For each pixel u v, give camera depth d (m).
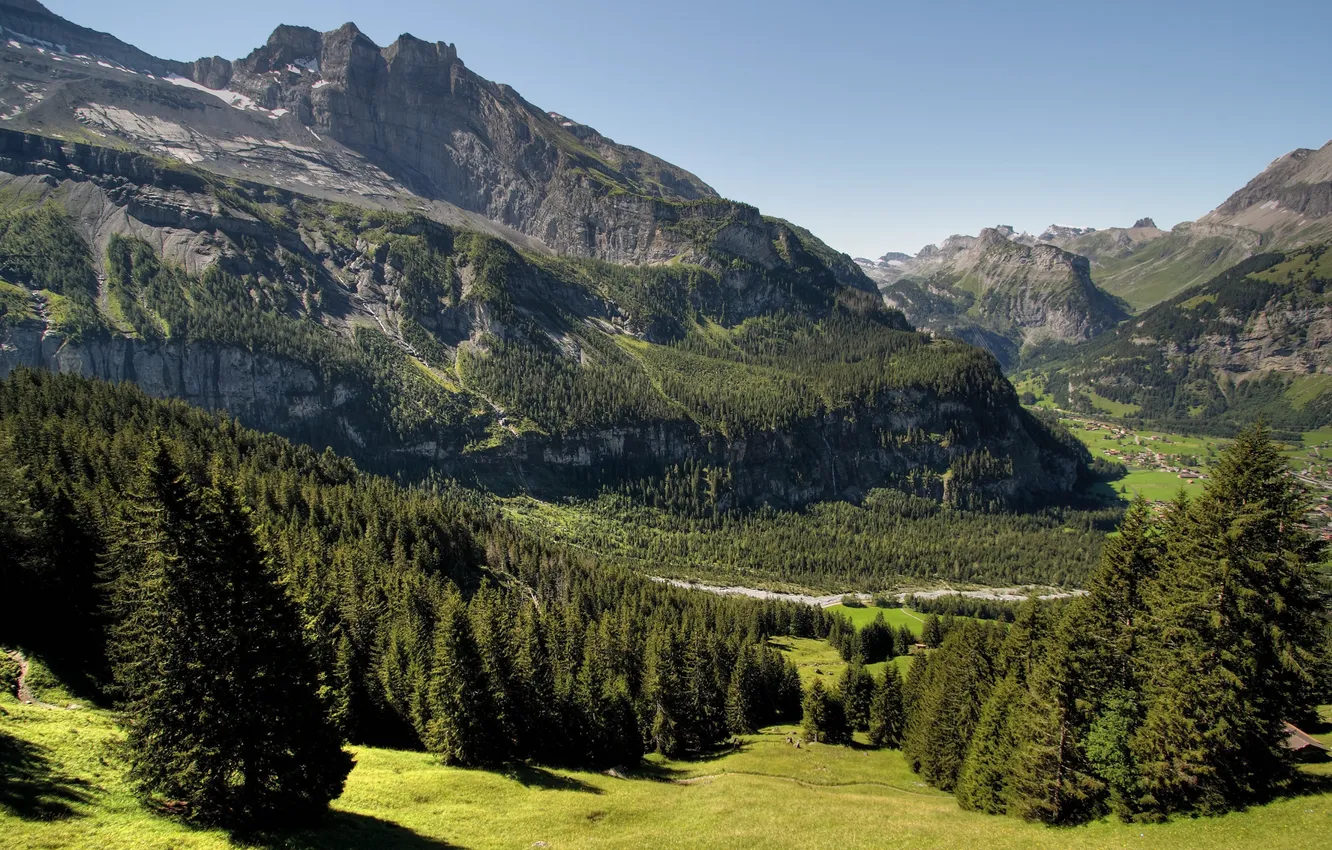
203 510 37.81
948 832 49.88
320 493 139.62
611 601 147.50
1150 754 45.00
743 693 105.69
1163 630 46.03
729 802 63.41
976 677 73.00
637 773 77.50
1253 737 42.50
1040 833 46.66
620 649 100.25
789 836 51.59
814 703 97.38
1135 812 45.16
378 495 152.25
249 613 38.44
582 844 48.66
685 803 62.94
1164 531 52.84
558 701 77.50
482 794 57.72
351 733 70.19
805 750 91.69
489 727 66.88
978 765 59.53
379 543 127.19
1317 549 42.00
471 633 67.00
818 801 64.62
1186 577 45.28
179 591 37.00
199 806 37.22
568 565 161.00
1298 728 60.59
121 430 130.75
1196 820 42.38
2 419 108.81
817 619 179.25
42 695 53.56
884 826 53.38
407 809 51.44
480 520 176.38
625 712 80.75
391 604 92.56
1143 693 48.31
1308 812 38.94
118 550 43.12
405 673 74.62
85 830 33.50
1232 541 43.09
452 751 64.25
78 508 69.69
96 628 64.38
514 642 79.31
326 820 43.47
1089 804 47.81
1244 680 42.22
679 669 100.62
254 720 37.91
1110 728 47.69
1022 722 53.09
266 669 38.34
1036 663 58.94
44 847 31.19
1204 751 41.97
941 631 162.75
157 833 35.09
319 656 43.75
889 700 99.62
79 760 40.47
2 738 40.22
